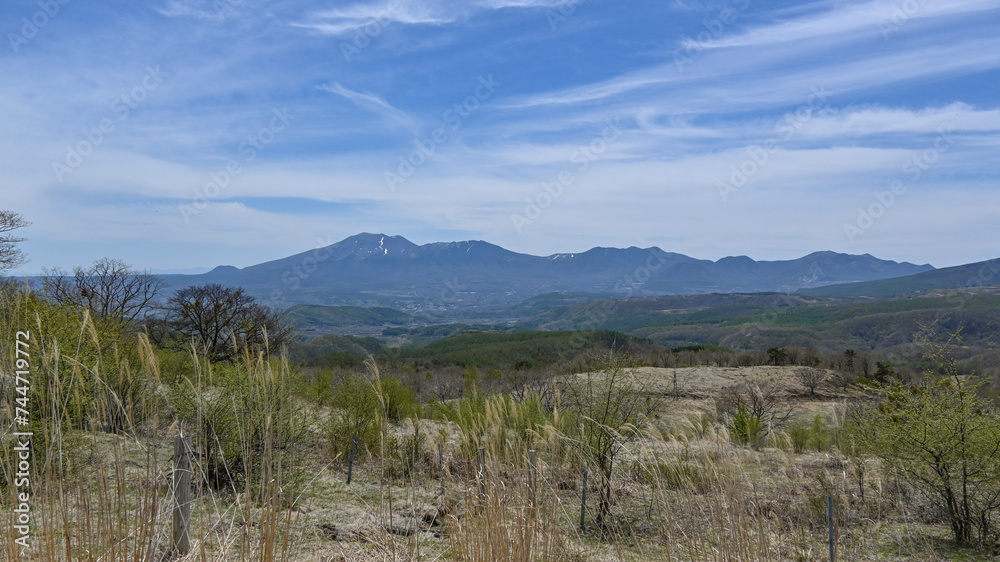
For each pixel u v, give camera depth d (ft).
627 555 17.47
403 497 20.36
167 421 15.88
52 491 10.77
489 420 14.98
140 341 11.54
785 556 17.62
